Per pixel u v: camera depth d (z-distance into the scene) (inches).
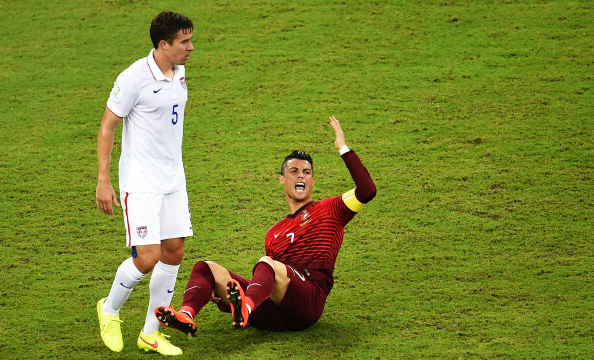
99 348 830.5
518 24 1847.9
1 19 2046.0
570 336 817.5
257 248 1096.2
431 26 1865.2
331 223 863.1
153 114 786.2
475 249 1058.7
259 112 1552.7
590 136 1387.8
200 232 1150.3
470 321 863.1
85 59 1813.5
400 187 1259.2
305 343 820.6
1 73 1764.3
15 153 1433.3
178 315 751.1
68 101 1632.6
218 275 832.3
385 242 1093.1
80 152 1435.8
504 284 956.0
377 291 952.9
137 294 978.7
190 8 2036.2
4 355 814.5
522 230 1105.4
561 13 1889.8
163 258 816.3
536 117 1467.8
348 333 844.0
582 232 1089.4
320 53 1777.8
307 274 842.2
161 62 783.1
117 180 1325.0
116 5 2092.8
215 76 1705.2
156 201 792.9
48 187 1307.8
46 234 1151.6
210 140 1456.7
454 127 1455.5
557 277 968.3
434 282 971.3
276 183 1300.4
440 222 1144.2
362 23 1898.4
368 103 1562.5
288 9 1991.9
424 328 852.0
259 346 817.5
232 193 1269.7
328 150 1398.9
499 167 1305.4
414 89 1605.6
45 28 1979.6
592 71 1626.5
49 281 1007.6
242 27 1915.6
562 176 1262.3
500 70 1658.5
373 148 1395.2
